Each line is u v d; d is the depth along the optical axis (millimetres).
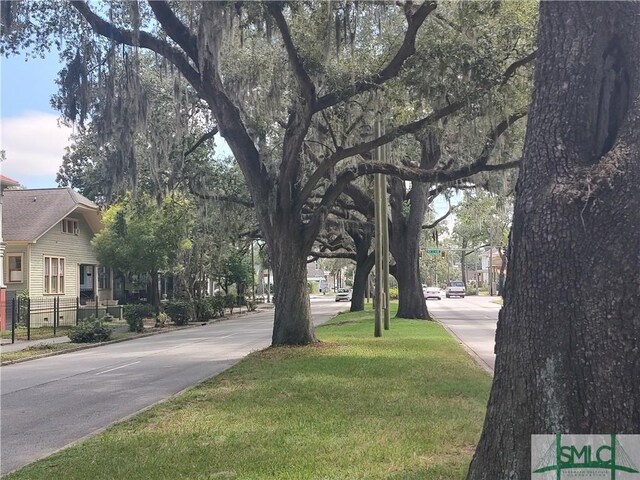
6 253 31156
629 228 3625
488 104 13711
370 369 12086
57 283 33688
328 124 15797
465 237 79750
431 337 19016
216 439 7078
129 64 14523
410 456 6137
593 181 3744
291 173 16297
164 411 8820
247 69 16109
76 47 14727
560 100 4039
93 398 11047
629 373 3557
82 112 14594
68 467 6246
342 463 5941
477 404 8695
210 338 23781
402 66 14086
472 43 13062
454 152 18688
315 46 13789
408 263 27750
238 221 26422
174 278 40281
